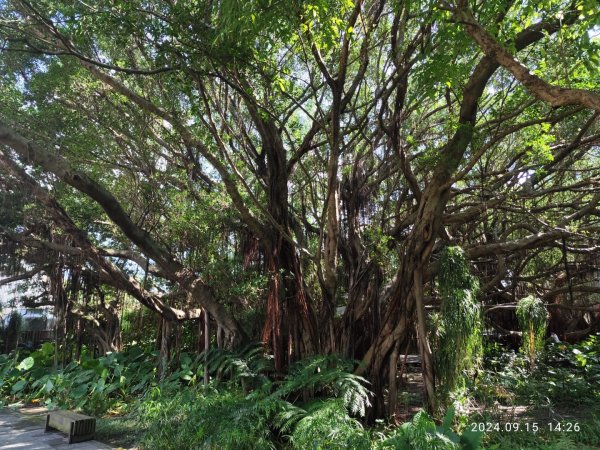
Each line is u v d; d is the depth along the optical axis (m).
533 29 6.03
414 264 7.11
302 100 8.91
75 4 7.36
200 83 6.98
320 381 6.36
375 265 8.26
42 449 6.45
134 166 10.40
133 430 7.14
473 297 6.77
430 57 5.89
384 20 8.66
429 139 9.70
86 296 12.62
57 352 11.47
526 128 7.79
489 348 10.62
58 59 8.76
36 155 7.57
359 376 7.01
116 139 9.88
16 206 11.33
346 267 8.82
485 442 5.74
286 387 6.22
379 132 8.92
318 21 5.40
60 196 10.91
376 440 5.57
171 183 10.28
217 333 9.29
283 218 8.06
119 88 8.16
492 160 10.38
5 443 6.81
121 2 6.41
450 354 6.54
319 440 4.73
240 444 5.21
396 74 7.45
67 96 9.46
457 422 6.18
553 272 11.71
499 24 5.34
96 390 9.21
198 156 11.00
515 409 7.53
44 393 10.11
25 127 9.27
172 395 7.46
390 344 7.18
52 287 12.27
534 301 9.18
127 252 11.26
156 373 10.00
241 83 7.33
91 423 6.91
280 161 8.17
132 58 9.01
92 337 12.99
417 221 7.13
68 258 11.84
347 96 7.18
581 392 8.24
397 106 6.92
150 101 8.60
